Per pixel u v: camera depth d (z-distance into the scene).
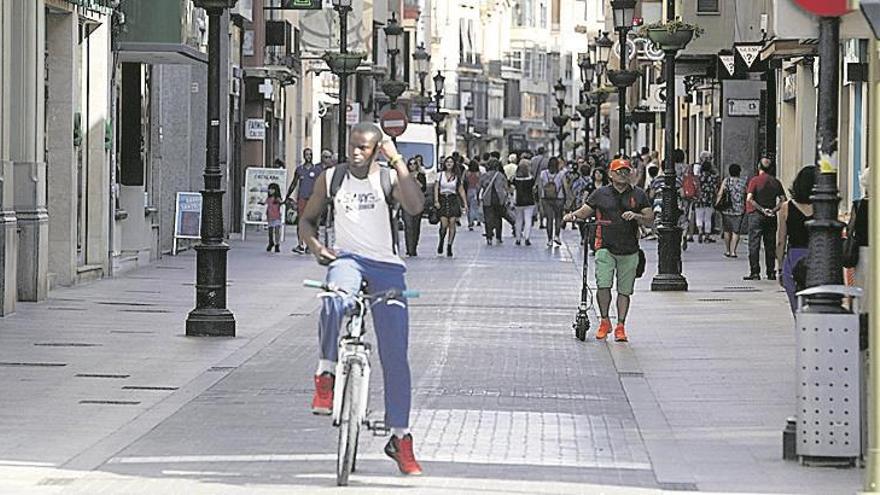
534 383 34.25
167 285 58.56
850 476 23.95
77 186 57.78
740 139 92.31
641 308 51.28
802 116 72.56
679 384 34.03
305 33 126.94
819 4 23.45
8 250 46.16
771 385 33.75
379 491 22.31
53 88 55.69
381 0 166.38
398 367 23.38
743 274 65.56
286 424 28.28
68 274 56.41
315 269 68.12
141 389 32.47
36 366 35.53
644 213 42.00
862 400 24.95
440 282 62.56
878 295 21.27
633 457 25.66
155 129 73.38
